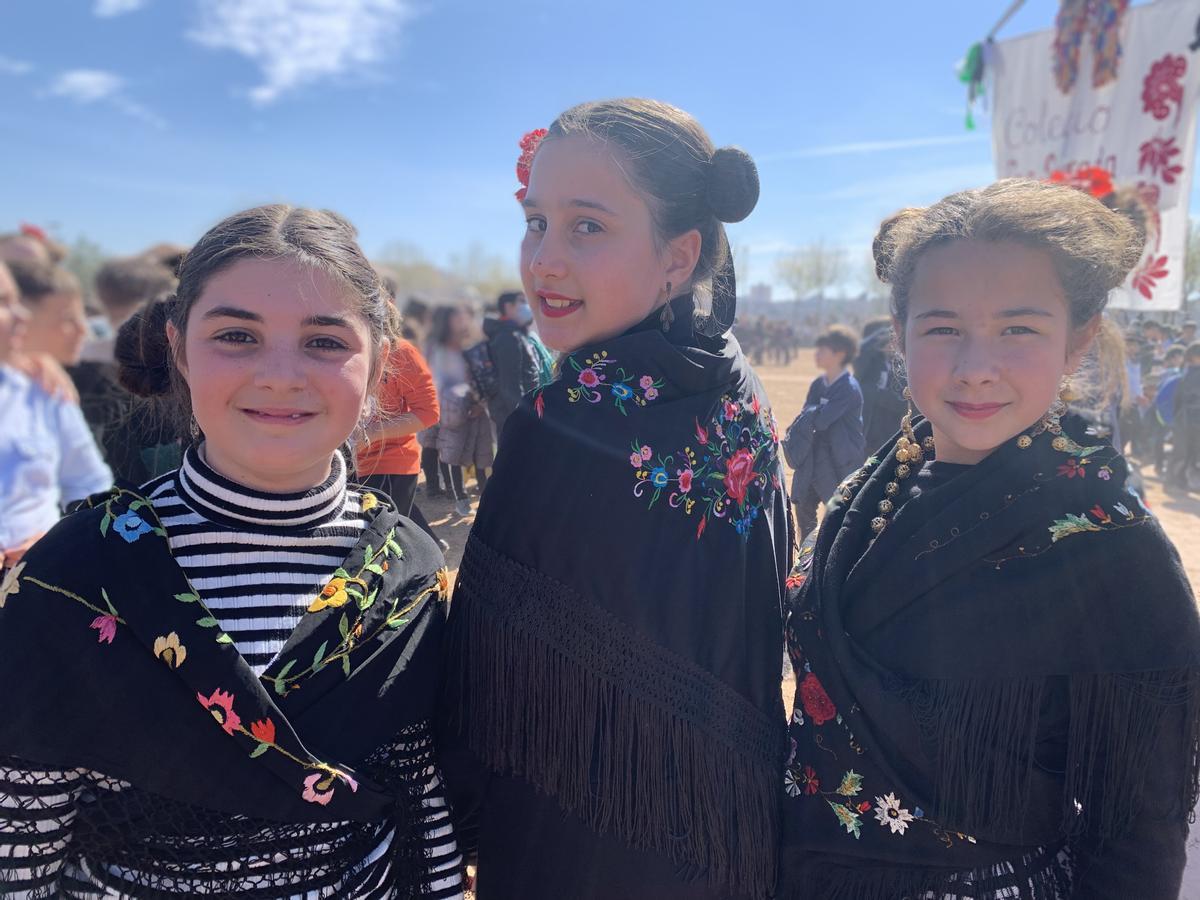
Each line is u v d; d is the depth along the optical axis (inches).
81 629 39.2
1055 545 43.8
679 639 48.1
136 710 39.4
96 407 94.8
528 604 48.0
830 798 49.0
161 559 41.3
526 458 49.0
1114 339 53.2
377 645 45.9
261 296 40.9
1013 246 44.1
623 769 47.0
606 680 47.1
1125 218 49.8
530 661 47.4
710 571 49.6
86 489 95.6
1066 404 47.4
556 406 48.7
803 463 182.1
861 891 48.2
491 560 49.4
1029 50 173.2
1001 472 45.6
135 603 39.8
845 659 47.1
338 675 44.1
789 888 51.2
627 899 48.2
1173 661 41.4
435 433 272.4
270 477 43.9
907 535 47.9
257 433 41.4
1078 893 44.9
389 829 47.1
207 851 40.6
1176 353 445.4
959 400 45.3
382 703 45.6
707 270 53.8
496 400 246.7
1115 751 42.3
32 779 38.7
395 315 53.9
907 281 48.6
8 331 85.5
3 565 84.4
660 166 48.8
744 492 52.1
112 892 40.4
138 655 39.6
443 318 148.5
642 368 48.9
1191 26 143.2
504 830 51.4
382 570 47.1
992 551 44.9
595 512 47.6
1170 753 41.8
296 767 40.8
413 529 52.5
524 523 48.6
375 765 45.6
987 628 44.2
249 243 41.4
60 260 89.4
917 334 46.9
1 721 38.2
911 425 54.0
